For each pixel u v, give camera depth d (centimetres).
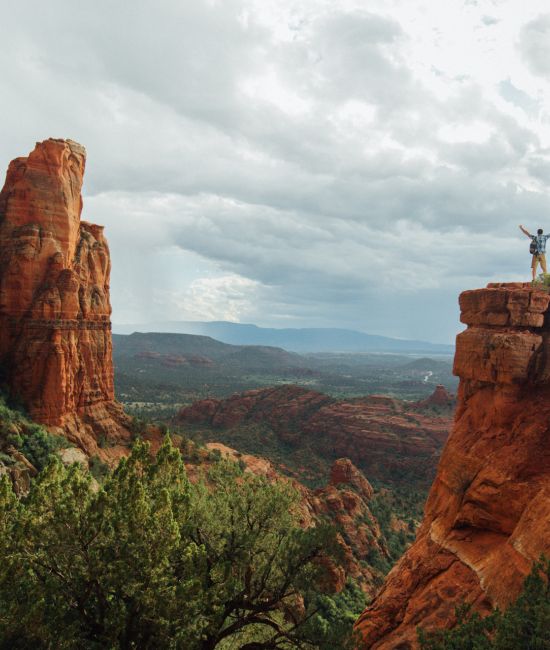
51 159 6025
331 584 2016
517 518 1950
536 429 2078
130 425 7000
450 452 2508
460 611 1540
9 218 5891
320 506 7494
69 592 1723
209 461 7194
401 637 1958
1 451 4625
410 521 9725
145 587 1680
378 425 16400
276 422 18688
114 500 1911
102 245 7181
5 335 5766
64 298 5934
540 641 1166
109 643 1652
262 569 2130
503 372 2239
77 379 6309
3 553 1706
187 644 1650
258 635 2369
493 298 2402
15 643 1555
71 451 5262
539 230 2584
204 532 2122
